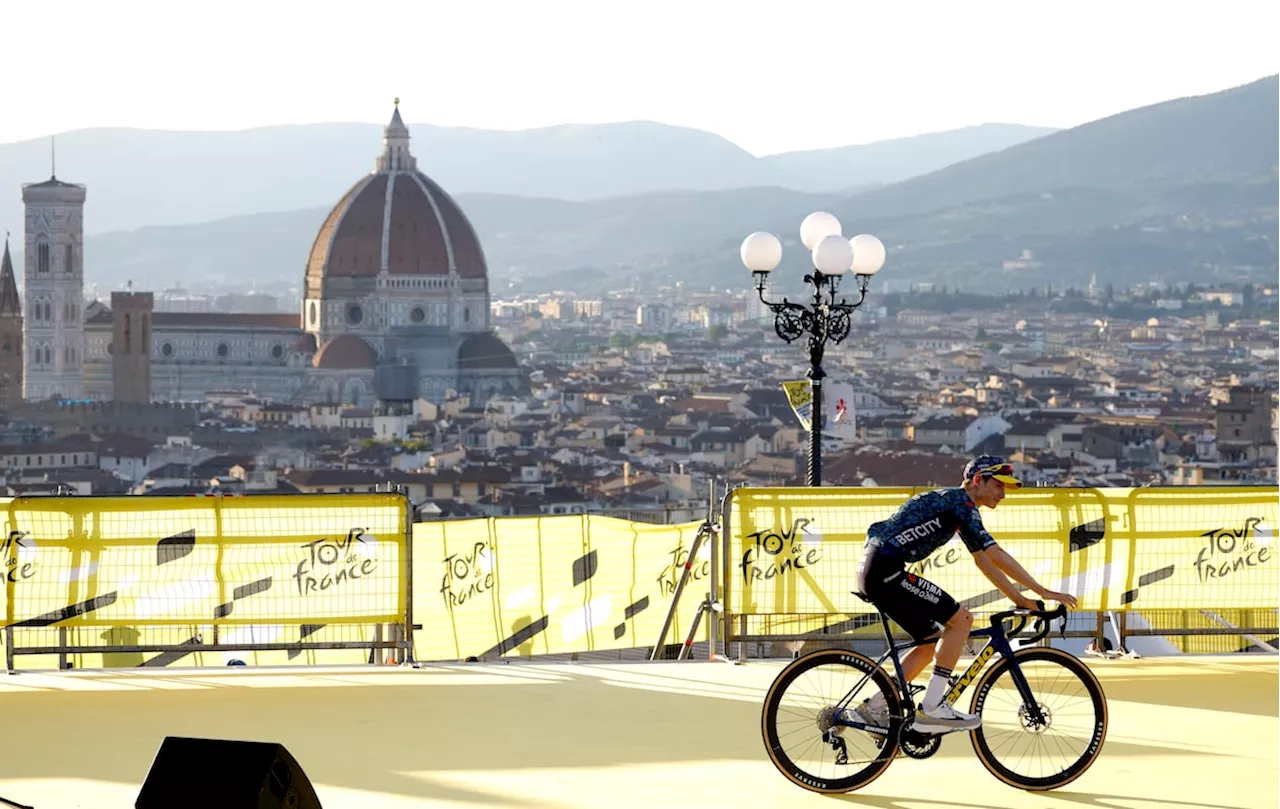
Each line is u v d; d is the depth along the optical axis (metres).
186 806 7.70
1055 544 15.01
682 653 15.55
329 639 16.25
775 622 15.12
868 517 14.77
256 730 11.88
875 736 10.20
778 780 10.51
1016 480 10.35
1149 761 11.08
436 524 19.16
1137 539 15.09
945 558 15.01
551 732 11.84
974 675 10.41
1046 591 10.17
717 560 15.19
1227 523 15.21
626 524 19.30
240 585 14.45
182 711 12.54
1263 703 12.88
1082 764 10.40
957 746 11.51
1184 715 12.47
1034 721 10.27
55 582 14.27
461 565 19.22
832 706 10.27
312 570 14.52
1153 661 14.69
